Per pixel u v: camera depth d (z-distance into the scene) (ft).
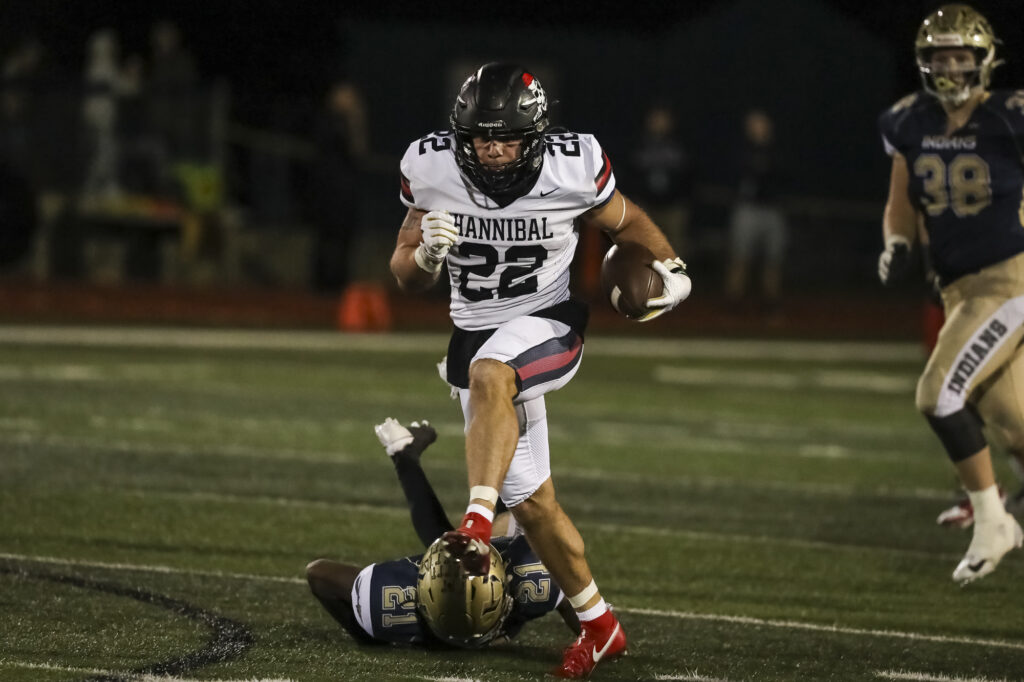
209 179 198.18
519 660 49.03
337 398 113.50
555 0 253.03
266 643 49.65
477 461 43.88
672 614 56.65
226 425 98.02
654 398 120.98
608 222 49.44
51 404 103.65
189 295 190.70
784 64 251.60
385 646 49.93
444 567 44.55
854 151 255.50
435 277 48.49
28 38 218.79
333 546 65.67
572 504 77.41
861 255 260.83
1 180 188.24
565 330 48.42
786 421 110.42
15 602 53.36
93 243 200.03
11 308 173.37
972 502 59.62
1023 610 58.70
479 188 47.42
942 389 59.52
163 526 67.92
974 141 60.70
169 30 198.18
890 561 66.80
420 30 244.83
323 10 250.37
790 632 54.44
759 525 73.82
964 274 61.82
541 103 46.44
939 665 50.39
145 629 50.72
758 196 194.39
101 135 192.85
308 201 216.33
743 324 191.72
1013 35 207.72
